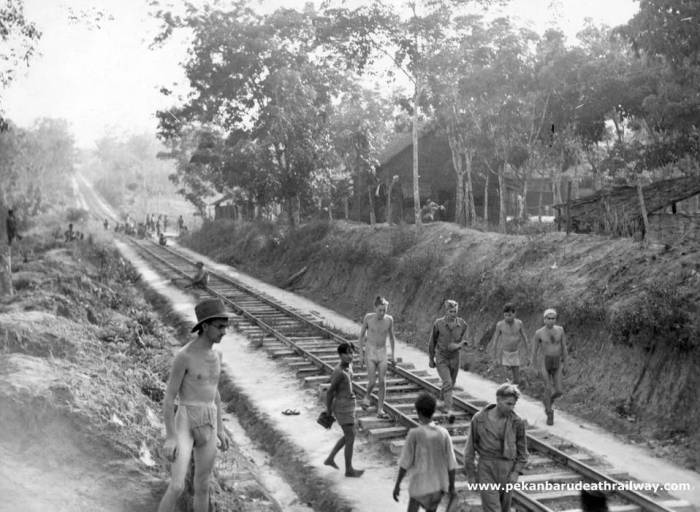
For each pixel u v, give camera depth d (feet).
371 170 136.77
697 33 53.83
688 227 57.62
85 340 41.11
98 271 105.19
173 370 18.48
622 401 41.60
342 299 90.12
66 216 266.77
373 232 98.73
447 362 38.58
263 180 125.29
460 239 76.33
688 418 37.22
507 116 98.99
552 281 55.57
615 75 94.63
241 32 126.31
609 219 59.98
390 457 33.83
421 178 136.87
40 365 27.84
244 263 139.03
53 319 42.86
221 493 25.36
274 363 55.31
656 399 39.68
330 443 36.22
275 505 27.81
